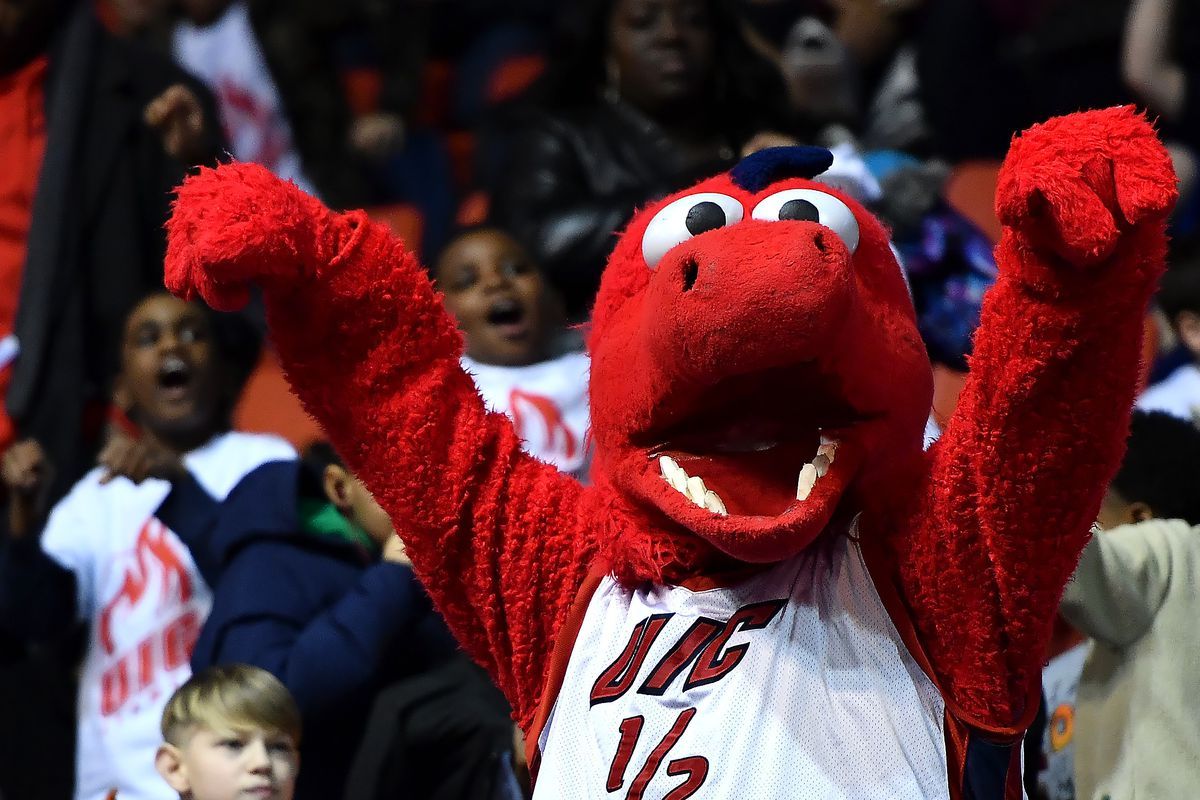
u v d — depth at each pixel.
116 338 13.21
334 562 9.62
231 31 16.00
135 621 10.12
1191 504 8.95
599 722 5.64
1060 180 4.81
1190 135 15.98
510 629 6.07
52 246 13.12
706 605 5.67
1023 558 5.39
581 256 11.38
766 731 5.47
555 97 12.62
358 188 15.77
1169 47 16.05
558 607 6.02
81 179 13.34
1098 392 5.14
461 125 16.78
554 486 6.12
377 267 5.94
